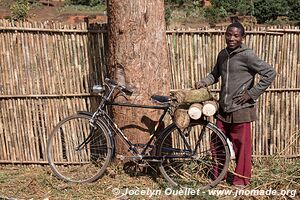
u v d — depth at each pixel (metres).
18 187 5.10
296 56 5.54
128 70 5.02
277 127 5.68
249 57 4.58
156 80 5.08
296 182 5.02
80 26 5.40
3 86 5.47
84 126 5.59
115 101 5.14
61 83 5.50
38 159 5.67
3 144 5.64
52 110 5.57
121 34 4.96
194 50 5.46
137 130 5.14
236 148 4.98
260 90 4.61
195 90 4.74
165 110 4.93
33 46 5.40
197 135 5.61
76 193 4.97
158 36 5.01
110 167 5.39
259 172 5.33
